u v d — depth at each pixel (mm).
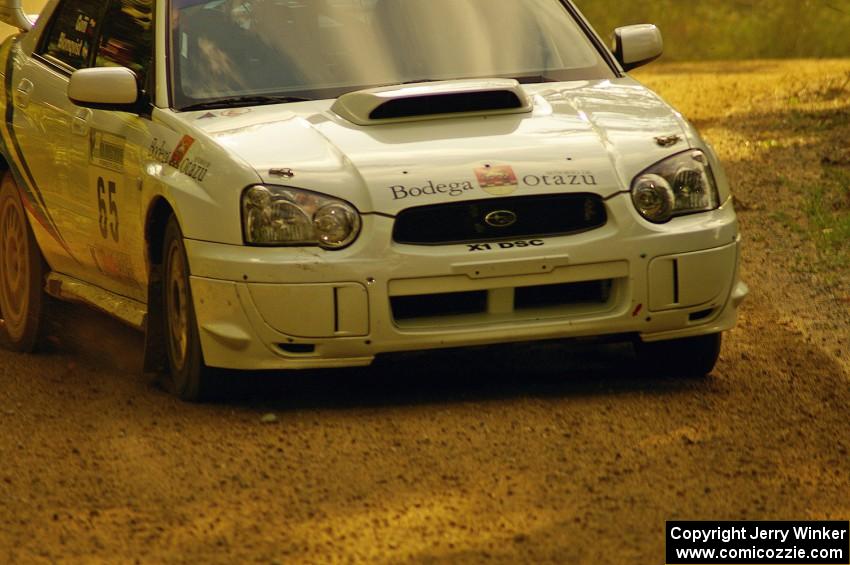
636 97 24781
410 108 23234
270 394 23594
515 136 22703
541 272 21578
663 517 17406
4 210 31344
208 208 22000
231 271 21625
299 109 23953
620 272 21875
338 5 26328
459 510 17734
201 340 22281
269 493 18656
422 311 21844
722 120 57531
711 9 102688
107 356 28266
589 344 23672
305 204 21516
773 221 38500
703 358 23688
